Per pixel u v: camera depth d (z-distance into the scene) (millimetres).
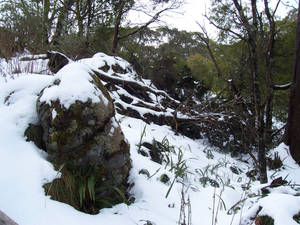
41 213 1849
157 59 10234
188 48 12273
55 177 2188
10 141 2330
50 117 2383
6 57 4320
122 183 2662
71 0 10969
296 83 6266
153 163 3439
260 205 2178
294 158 6047
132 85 6480
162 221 2287
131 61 10203
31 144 2436
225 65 8680
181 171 3188
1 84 3150
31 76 3117
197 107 6465
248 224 2127
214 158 5285
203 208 2781
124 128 4359
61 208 1972
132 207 2395
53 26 8164
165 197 2752
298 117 6082
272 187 2979
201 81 9492
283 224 1868
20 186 1996
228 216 2602
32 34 5758
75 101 2367
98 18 12164
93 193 2180
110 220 2078
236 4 4367
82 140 2340
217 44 8438
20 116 2564
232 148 6336
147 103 6465
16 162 2174
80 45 8180
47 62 5398
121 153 2537
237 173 4715
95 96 2447
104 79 6270
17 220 1722
